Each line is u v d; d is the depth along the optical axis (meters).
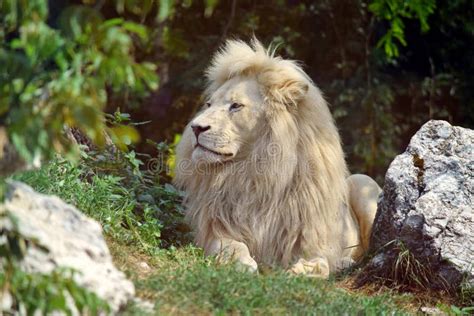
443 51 23.62
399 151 23.38
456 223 11.53
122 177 12.84
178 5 22.11
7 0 7.07
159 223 12.27
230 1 22.62
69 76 7.05
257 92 12.04
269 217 11.86
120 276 7.98
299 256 11.90
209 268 9.70
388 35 21.34
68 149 7.27
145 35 7.08
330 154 12.28
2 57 7.00
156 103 22.39
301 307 9.24
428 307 10.92
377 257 11.74
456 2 22.56
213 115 11.85
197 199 12.16
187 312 8.59
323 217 11.98
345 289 11.48
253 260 11.37
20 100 7.11
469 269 11.19
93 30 6.91
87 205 11.18
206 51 22.11
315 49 23.27
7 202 7.61
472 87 23.34
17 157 7.71
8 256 6.98
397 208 11.83
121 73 6.91
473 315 10.73
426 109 23.62
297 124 12.18
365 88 22.58
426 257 11.40
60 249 7.60
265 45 22.53
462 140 12.48
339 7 23.09
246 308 8.80
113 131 7.69
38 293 6.88
